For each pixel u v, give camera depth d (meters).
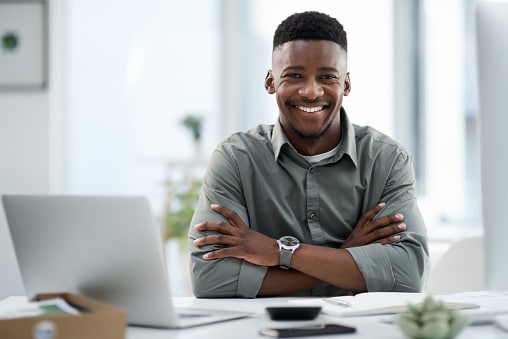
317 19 1.77
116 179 4.12
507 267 1.29
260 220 1.92
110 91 4.11
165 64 4.12
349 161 1.90
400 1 4.01
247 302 1.59
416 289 1.75
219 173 1.91
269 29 4.11
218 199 1.87
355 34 4.03
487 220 1.30
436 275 2.02
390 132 4.03
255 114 4.14
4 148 4.06
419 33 4.02
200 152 4.11
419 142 4.02
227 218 1.82
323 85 1.77
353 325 1.22
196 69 4.13
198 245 1.76
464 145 3.95
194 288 1.75
